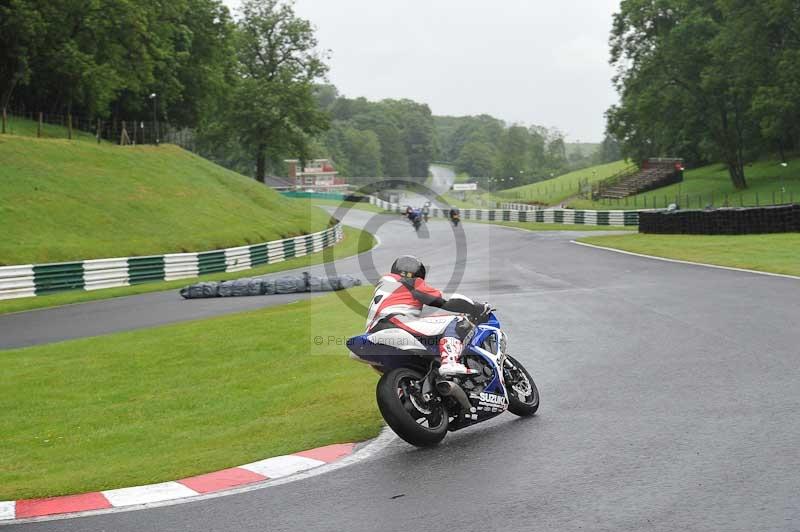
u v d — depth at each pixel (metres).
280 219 49.47
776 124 59.28
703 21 66.62
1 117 57.47
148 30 66.00
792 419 6.64
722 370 8.69
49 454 7.48
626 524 4.60
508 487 5.36
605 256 27.53
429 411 6.63
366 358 6.80
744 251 24.39
